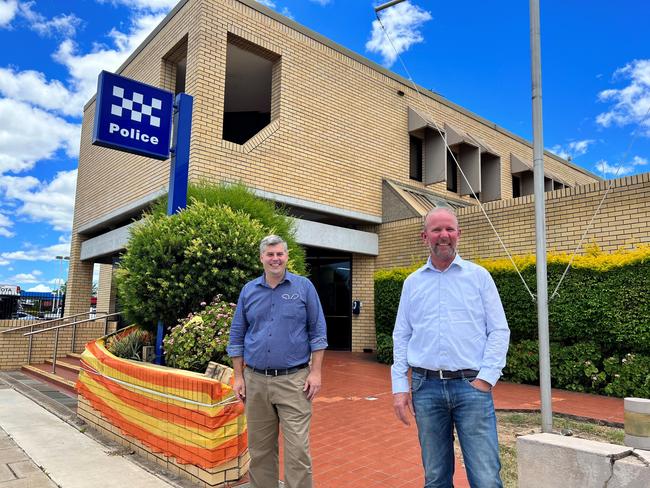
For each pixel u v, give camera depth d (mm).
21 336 11852
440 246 2709
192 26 10148
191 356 5102
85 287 14961
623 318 7695
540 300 5016
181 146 6391
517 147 18453
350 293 13484
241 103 14367
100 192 13375
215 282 5688
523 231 9617
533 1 5438
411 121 14102
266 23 11016
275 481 3430
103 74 5891
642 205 7996
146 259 5738
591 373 7926
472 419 2529
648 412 3850
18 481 4039
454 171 15883
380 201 13070
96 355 5875
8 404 7277
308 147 11516
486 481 2443
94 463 4516
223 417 3939
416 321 2789
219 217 5938
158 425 4477
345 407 6770
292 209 11594
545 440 3150
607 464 2801
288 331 3307
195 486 3965
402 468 4395
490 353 2572
